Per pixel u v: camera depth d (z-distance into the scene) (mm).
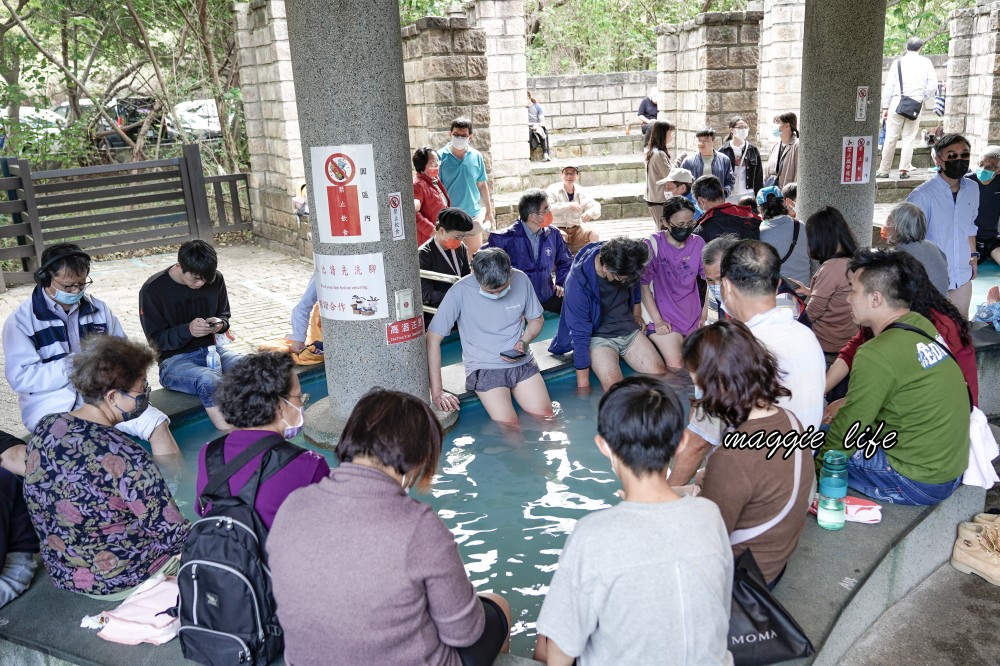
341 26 4926
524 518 4605
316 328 6855
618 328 6469
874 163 7957
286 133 11922
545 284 7844
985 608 3930
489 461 5316
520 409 6070
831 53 7664
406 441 2582
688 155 10781
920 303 4148
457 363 7117
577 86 18594
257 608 2904
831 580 3492
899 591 4008
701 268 6648
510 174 14828
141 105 17484
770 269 3650
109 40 16688
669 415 2494
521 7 14148
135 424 5352
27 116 14797
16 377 5051
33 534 3766
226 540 2869
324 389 6746
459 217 7242
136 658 3188
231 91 15945
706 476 3146
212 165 16609
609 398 2572
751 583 2967
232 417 3041
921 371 3828
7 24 15523
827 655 3350
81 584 3527
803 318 5988
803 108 8016
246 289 10414
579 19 24156
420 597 2482
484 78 11820
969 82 13719
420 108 12180
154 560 3557
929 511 4035
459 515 4652
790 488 3129
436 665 2568
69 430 3381
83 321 5262
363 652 2451
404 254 5426
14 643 3385
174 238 12930
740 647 2918
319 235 5367
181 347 6137
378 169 5188
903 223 5801
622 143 17094
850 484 4203
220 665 2943
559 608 2525
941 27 19109
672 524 2449
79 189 12102
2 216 13227
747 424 3062
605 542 2445
